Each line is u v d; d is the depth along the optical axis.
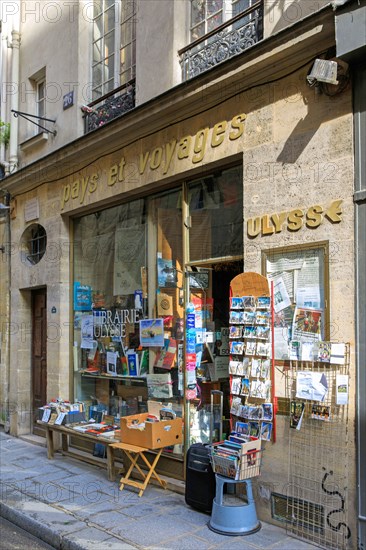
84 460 7.03
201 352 6.07
